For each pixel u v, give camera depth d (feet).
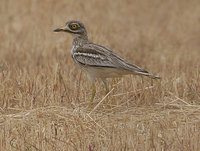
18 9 104.06
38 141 42.11
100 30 88.12
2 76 58.85
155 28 103.09
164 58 79.05
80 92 56.24
